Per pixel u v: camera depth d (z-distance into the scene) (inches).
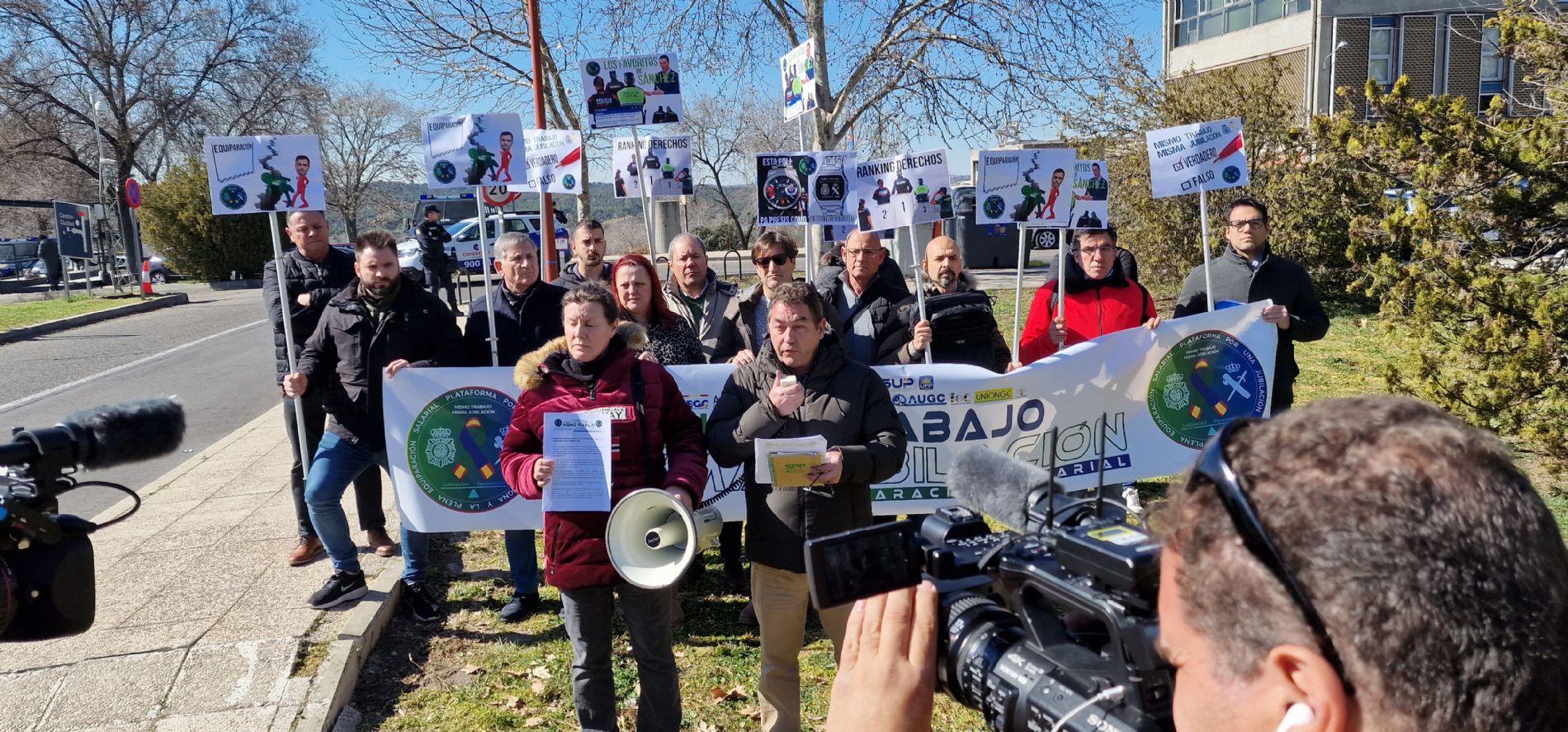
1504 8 288.8
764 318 236.5
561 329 219.3
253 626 183.9
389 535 243.0
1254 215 226.7
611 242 1505.9
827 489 141.6
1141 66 626.5
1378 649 29.4
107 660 170.4
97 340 710.5
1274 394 227.8
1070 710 45.8
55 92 1587.1
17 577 78.9
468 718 161.3
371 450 198.5
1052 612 53.5
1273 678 31.9
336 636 178.7
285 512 261.9
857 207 236.8
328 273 234.4
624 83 304.7
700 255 252.8
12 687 161.3
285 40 1648.6
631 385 141.6
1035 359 239.9
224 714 153.3
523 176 218.8
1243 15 1138.7
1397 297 266.8
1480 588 29.0
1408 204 289.6
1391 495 30.0
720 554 245.1
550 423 137.6
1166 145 235.1
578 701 141.6
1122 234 663.8
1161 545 41.2
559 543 138.3
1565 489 256.7
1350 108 291.0
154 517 259.3
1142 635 43.0
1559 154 253.1
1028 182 232.2
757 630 200.8
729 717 165.8
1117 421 222.5
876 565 55.6
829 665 185.2
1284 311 220.4
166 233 1358.3
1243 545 32.2
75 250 1071.6
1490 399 245.4
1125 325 236.5
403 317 199.5
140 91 1568.7
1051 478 53.1
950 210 232.7
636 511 135.3
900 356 225.8
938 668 55.0
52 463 78.9
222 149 206.1
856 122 667.4
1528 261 269.3
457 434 199.6
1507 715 28.9
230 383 522.9
